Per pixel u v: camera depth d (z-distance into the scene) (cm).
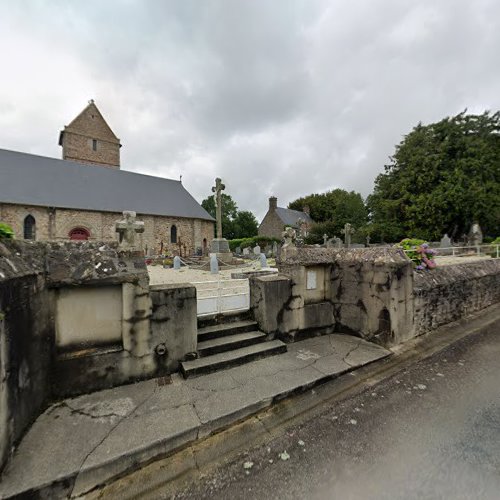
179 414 251
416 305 451
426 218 2105
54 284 264
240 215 4878
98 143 2878
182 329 337
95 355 288
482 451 207
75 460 194
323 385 319
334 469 197
